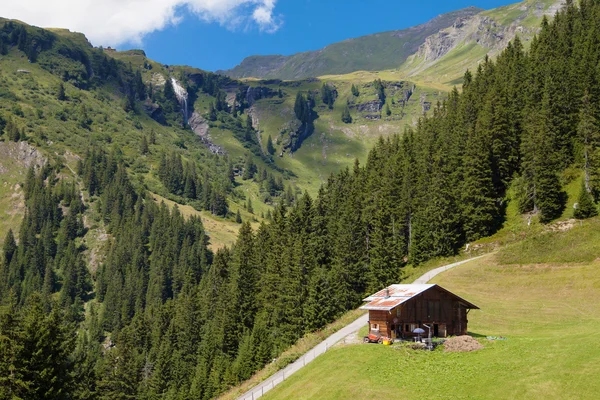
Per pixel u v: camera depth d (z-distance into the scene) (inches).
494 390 1466.5
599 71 4507.9
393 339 2143.2
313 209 4315.9
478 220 4094.5
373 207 4343.0
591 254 3184.1
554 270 3184.1
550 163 3959.2
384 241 3656.5
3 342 2046.0
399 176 4645.7
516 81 5201.8
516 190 4301.2
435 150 4778.5
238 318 3880.4
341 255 3545.8
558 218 3794.3
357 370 1857.8
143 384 4286.4
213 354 3853.3
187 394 3708.2
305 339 2829.7
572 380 1393.9
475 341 1951.3
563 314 2608.3
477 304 2913.4
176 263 7716.5
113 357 4424.2
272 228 4461.1
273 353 3056.1
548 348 1713.8
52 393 2138.3
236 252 4419.3
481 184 4190.5
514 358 1683.1
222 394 3107.8
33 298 2342.5
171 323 4795.8
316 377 1930.4
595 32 5236.2
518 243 3656.5
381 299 2273.6
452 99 6028.5
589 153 3860.7
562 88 4429.1
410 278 3604.8
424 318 2201.0
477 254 3897.6
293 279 3430.1
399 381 1695.4
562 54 5305.1
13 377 2031.3
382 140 5895.7
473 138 4345.5
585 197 3651.6
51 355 2154.3
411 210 4434.1
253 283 4052.7
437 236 4074.8
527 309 2765.7
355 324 2815.0
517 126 4694.9
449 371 1692.9
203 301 4768.7
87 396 3275.1
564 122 4242.1
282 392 1942.7
